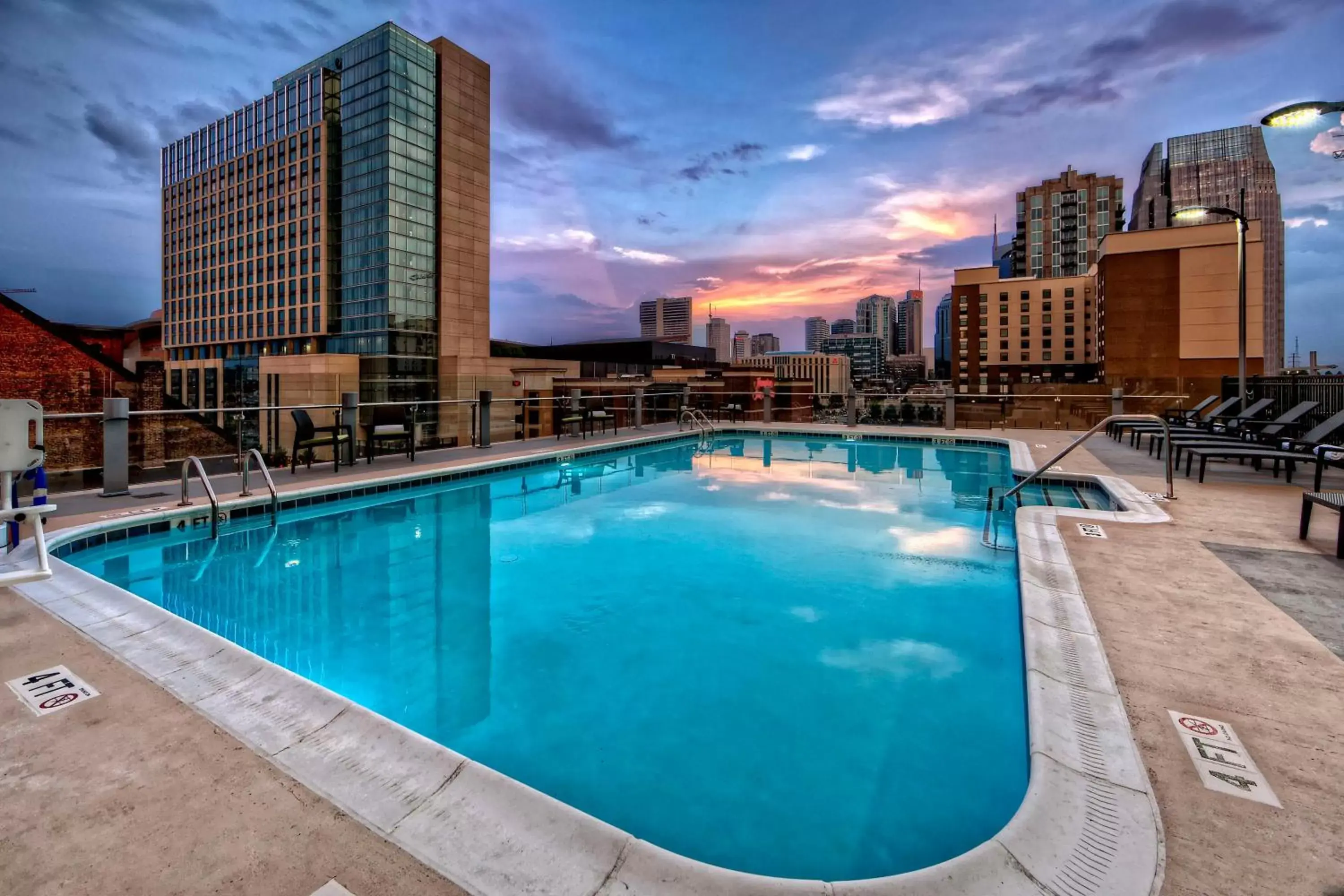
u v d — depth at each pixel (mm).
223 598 4062
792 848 1818
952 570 4484
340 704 2029
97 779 1654
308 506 6066
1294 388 8922
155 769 1706
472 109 95688
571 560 4812
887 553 4918
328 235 90125
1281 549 3846
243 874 1326
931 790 2082
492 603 3924
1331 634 2564
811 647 3248
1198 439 7340
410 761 1746
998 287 110562
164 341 121250
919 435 11758
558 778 2182
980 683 2834
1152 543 3977
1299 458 5582
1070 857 1382
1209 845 1394
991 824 1905
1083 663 2322
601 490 7629
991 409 12336
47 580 3295
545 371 98062
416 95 87500
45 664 2361
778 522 5941
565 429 11539
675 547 5125
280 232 96438
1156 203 159875
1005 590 4090
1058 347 107812
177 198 114750
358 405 7605
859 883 1313
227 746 1824
